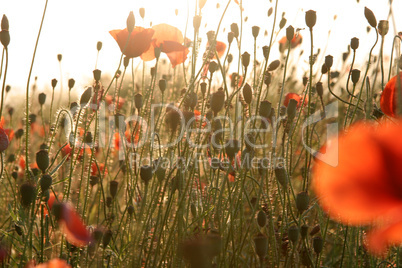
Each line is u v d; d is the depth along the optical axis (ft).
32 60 4.83
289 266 5.23
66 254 5.06
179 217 4.60
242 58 5.19
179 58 6.81
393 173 1.16
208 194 5.54
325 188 1.22
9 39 4.75
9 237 5.46
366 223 4.19
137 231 4.54
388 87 2.85
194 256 1.74
